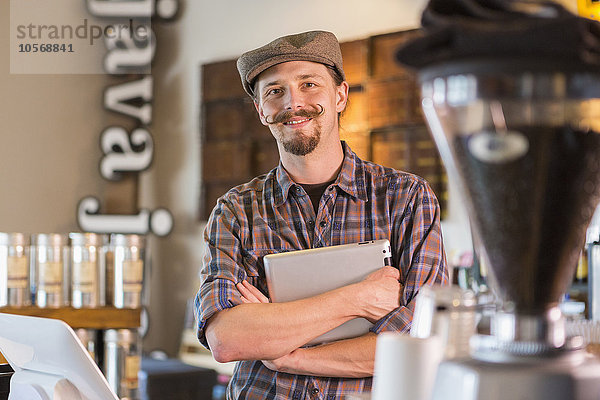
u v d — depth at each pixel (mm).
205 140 5820
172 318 6000
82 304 2838
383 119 4816
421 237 2004
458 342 863
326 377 1938
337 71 2111
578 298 3191
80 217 4582
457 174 788
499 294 802
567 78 712
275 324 1895
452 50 718
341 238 2039
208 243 2115
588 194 752
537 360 735
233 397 2018
